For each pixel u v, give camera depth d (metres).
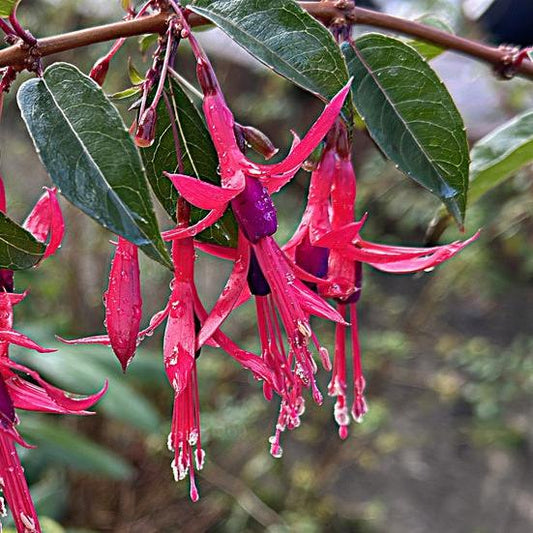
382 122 0.37
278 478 1.06
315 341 0.33
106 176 0.30
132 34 0.34
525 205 0.85
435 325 1.07
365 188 0.90
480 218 0.86
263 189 0.33
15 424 0.33
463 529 1.03
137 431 0.99
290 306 0.33
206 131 0.35
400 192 0.93
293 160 0.32
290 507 1.04
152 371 0.75
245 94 0.95
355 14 0.37
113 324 0.32
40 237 0.35
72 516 0.98
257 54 0.33
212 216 0.32
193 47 0.34
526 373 0.95
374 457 1.04
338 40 0.37
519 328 1.04
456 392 1.02
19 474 0.33
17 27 0.33
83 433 0.97
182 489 1.02
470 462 1.07
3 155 1.00
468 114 0.82
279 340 0.34
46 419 0.96
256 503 1.00
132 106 0.34
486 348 0.97
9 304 0.33
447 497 1.06
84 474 0.97
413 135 0.37
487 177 0.42
